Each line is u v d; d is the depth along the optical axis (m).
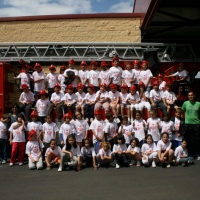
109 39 17.84
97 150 9.84
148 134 9.49
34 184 7.24
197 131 10.04
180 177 7.74
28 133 9.67
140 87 11.03
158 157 9.02
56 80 11.96
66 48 14.69
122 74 11.77
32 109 10.98
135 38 17.72
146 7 13.53
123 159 9.27
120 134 9.50
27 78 11.54
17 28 18.25
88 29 17.98
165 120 9.91
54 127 9.96
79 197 6.17
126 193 6.39
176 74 12.87
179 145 9.89
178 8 15.62
